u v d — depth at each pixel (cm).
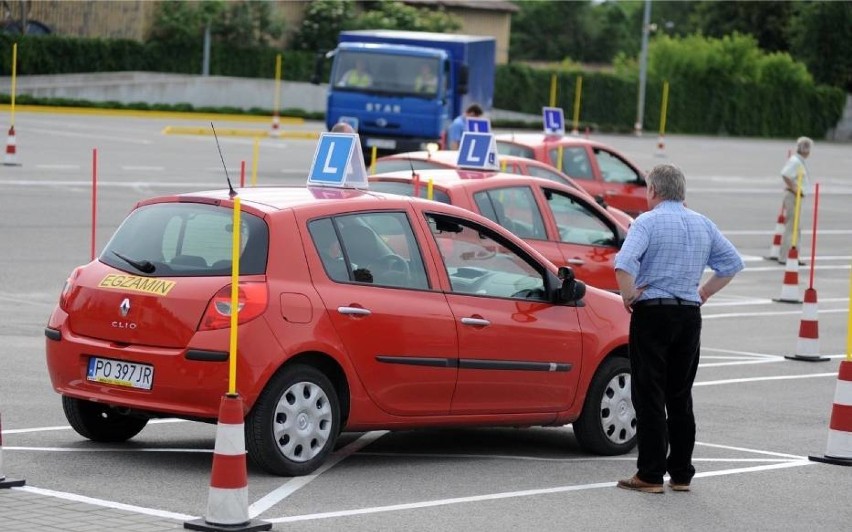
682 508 1086
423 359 1172
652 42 9925
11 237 2558
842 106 10244
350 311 1128
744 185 5059
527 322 1243
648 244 1117
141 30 7506
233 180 3772
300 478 1107
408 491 1095
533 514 1040
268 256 1104
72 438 1235
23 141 4428
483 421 1226
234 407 928
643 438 1134
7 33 6862
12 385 1453
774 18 11806
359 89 4053
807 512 1091
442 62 4053
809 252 3403
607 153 2822
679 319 1119
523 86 8738
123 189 3347
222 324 1075
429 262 1202
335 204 1162
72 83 6881
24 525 916
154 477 1091
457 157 1994
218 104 7300
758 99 9838
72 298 1150
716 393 1670
